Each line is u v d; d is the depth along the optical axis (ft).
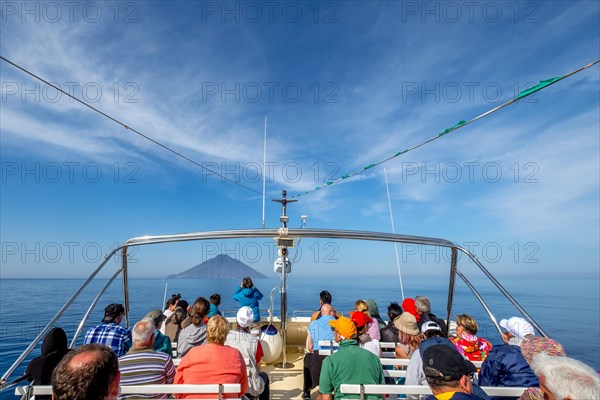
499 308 180.86
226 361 8.13
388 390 7.43
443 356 5.73
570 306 250.16
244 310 11.09
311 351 13.25
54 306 142.10
